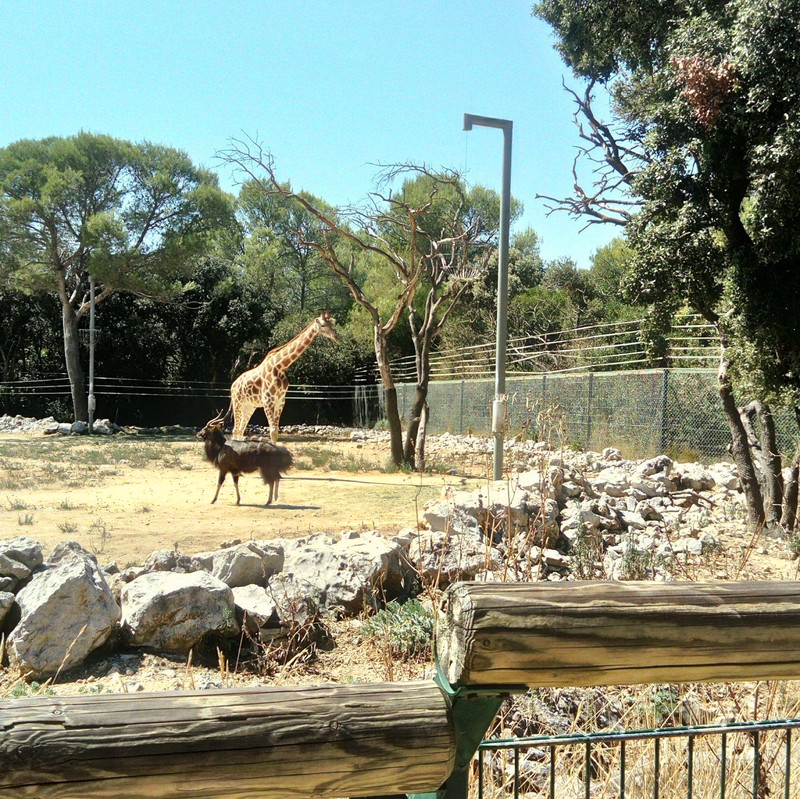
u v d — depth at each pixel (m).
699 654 1.47
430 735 1.36
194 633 5.22
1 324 37.47
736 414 10.55
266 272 44.16
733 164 9.09
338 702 1.35
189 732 1.27
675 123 9.17
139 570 6.28
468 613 1.37
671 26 11.87
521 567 5.25
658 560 6.63
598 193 14.59
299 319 40.56
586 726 3.47
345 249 45.22
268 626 5.49
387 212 18.17
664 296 9.78
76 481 15.20
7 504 11.87
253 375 19.97
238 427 20.70
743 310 9.23
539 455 5.60
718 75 8.40
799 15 8.02
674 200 9.38
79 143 30.38
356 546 6.70
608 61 14.40
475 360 31.42
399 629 5.41
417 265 18.06
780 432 15.51
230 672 5.08
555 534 7.91
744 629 1.48
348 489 14.18
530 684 1.41
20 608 5.14
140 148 31.38
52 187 28.55
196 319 38.75
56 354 38.62
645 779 2.93
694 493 12.07
